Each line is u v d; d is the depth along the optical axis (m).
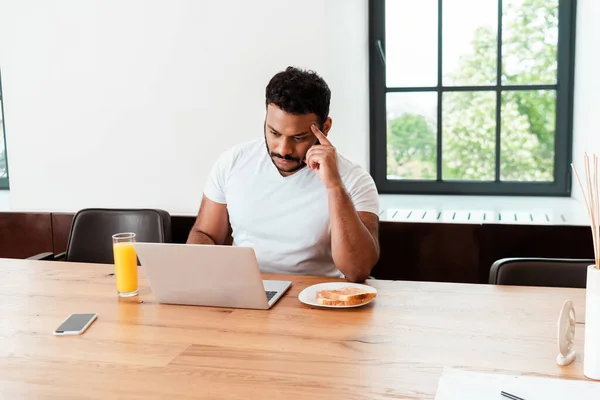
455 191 2.94
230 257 1.31
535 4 2.74
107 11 2.54
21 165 2.75
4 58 2.69
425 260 2.24
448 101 2.89
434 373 1.01
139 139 2.59
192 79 2.48
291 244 1.82
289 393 0.95
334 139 2.43
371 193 1.81
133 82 2.55
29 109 2.70
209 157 2.51
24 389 0.98
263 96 2.42
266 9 2.37
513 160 2.87
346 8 2.55
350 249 1.58
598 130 2.28
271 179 1.84
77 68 2.61
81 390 0.98
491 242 2.17
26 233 2.66
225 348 1.14
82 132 2.65
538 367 1.03
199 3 2.43
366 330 1.22
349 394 0.94
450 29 2.83
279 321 1.28
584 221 2.16
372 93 2.95
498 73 2.82
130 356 1.11
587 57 2.47
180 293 1.40
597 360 0.97
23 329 1.27
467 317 1.28
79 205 2.70
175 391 0.96
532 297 1.41
